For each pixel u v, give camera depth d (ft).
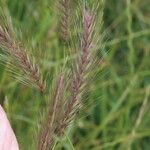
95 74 1.10
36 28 2.13
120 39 2.14
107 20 2.42
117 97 2.20
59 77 1.08
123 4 2.45
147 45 2.31
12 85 1.95
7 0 2.15
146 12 2.47
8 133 1.17
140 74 2.17
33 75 1.12
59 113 1.09
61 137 1.21
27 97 2.02
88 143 2.03
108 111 2.25
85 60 1.07
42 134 1.10
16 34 1.11
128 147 1.93
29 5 2.24
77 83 1.08
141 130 2.09
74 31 1.08
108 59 2.11
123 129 2.07
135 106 2.23
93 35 1.06
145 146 2.17
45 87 1.13
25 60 1.11
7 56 1.12
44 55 1.15
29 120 1.83
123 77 2.17
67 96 1.09
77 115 1.14
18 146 1.17
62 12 1.13
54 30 2.02
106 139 2.02
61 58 2.02
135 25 2.44
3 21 1.10
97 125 2.17
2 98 1.91
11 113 1.76
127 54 2.27
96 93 2.06
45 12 2.09
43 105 1.15
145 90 2.13
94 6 1.06
